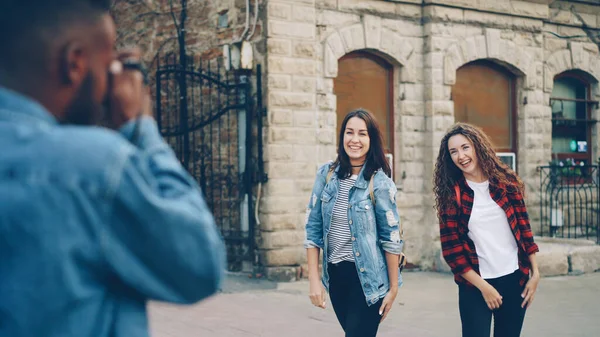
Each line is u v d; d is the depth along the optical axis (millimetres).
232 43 9094
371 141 4199
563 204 11992
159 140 1446
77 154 1235
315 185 4309
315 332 6418
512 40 11227
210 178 9797
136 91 1433
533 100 11531
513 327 4094
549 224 11711
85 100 1348
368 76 10203
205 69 9938
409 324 6879
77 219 1220
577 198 12312
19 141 1238
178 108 10250
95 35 1336
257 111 9094
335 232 4148
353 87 10078
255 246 9289
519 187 4125
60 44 1284
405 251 10312
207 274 1342
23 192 1196
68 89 1322
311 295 4203
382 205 4086
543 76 11727
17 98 1264
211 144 9609
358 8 9852
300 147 9266
